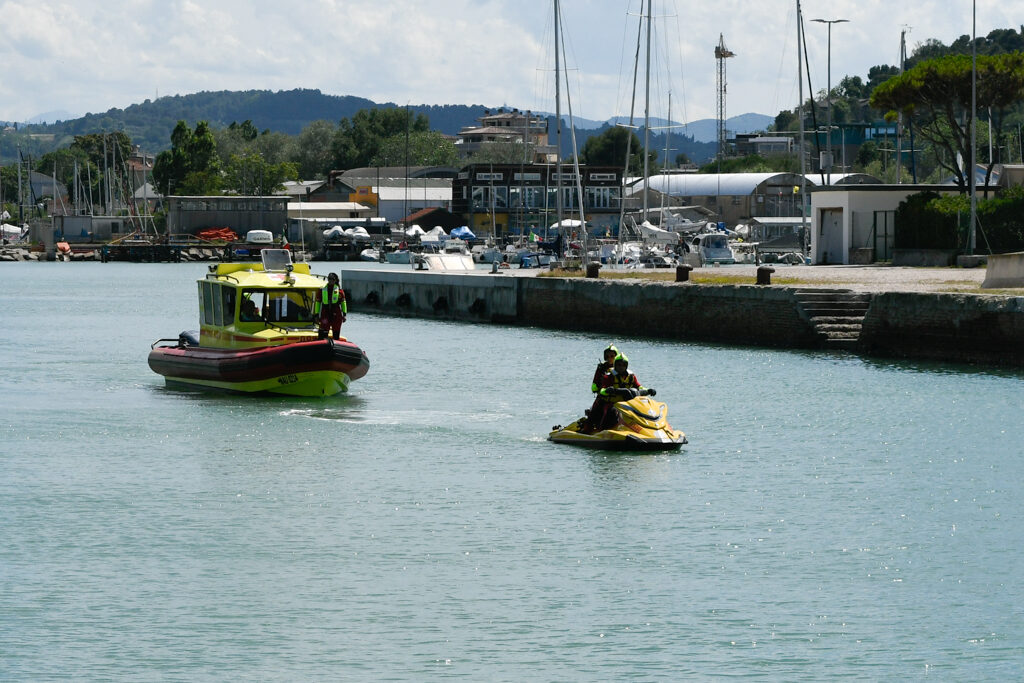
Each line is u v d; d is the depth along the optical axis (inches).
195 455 1750.7
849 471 1631.4
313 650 1016.9
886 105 4933.6
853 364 2684.5
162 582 1183.6
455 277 4168.3
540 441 1840.6
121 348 3265.3
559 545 1295.5
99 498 1503.4
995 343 2578.7
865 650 1014.4
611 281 3553.2
